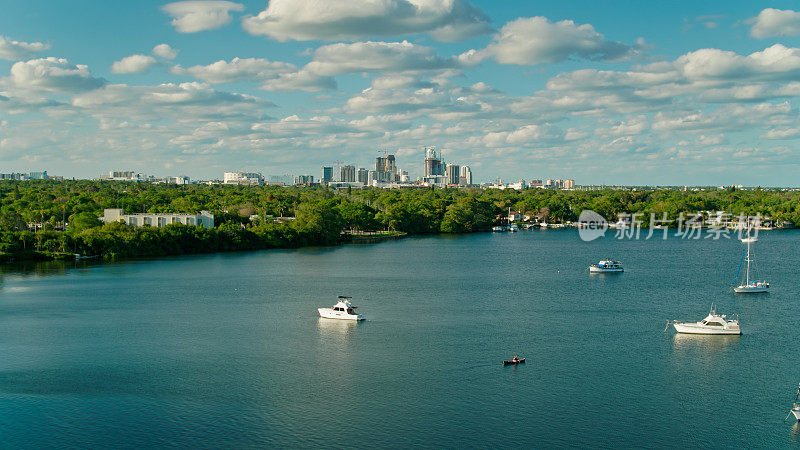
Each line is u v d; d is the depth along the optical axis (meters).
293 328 153.88
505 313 171.00
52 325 155.38
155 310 173.38
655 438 95.00
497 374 120.25
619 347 138.00
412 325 156.88
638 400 108.44
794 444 93.56
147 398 108.56
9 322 158.38
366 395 109.88
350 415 101.94
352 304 182.88
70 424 98.62
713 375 120.38
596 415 102.31
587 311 173.88
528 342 141.38
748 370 123.38
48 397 108.81
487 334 148.12
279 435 95.06
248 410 103.75
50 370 122.12
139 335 146.75
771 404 107.31
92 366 124.56
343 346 138.00
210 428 97.38
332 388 113.06
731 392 112.06
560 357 130.62
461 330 151.88
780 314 171.25
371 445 92.12
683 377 119.19
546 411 103.62
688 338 145.50
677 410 104.44
